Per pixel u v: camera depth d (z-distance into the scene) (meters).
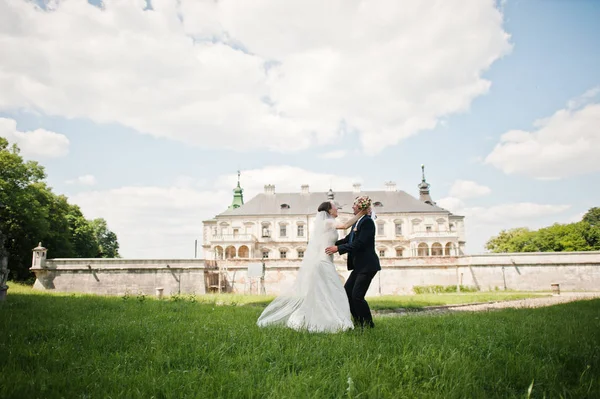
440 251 58.38
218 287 37.97
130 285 35.84
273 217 62.47
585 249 54.78
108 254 67.38
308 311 5.99
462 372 3.49
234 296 23.28
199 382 3.24
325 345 4.51
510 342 4.93
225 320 7.24
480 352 4.38
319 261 6.28
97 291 35.47
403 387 3.20
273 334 5.20
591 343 4.82
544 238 59.59
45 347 4.39
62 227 46.12
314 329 5.74
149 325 6.29
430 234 56.34
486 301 19.34
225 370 3.57
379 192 66.25
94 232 61.31
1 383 3.03
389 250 60.88
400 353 4.25
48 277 35.38
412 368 3.58
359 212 6.47
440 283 38.12
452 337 5.21
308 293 6.09
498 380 3.40
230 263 38.41
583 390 3.12
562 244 56.56
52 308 9.50
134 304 11.35
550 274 36.09
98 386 3.10
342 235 50.97
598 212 61.97
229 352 4.38
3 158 38.47
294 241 61.47
